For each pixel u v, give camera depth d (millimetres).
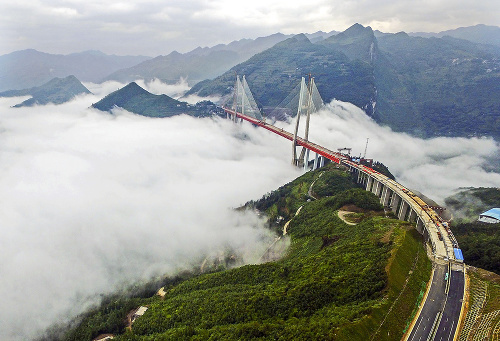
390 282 123750
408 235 156125
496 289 129500
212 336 122188
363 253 148750
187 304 159250
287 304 130375
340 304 123125
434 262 149000
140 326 157750
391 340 104500
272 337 110750
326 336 101125
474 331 108062
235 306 140125
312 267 155125
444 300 123500
